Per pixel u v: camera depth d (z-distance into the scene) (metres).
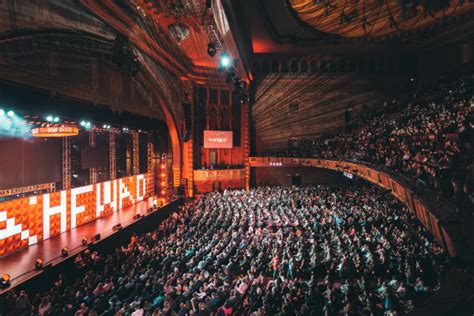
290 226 21.56
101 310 11.77
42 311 11.42
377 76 42.12
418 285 11.83
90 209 22.80
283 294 12.99
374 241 17.19
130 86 23.77
